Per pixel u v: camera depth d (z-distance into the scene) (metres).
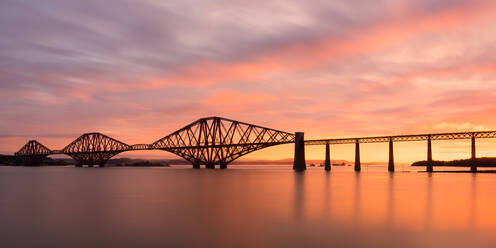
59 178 115.44
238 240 26.92
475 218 35.66
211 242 26.31
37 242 26.62
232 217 36.16
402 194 58.25
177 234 28.73
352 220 34.56
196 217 36.22
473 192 62.09
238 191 64.94
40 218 36.09
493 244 26.06
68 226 31.94
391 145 155.25
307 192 62.34
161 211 40.28
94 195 58.59
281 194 58.97
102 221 34.22
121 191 66.00
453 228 31.08
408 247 25.23
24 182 94.62
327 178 114.75
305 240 26.84
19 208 43.22
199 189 69.94
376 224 32.59
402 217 36.03
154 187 75.75
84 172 178.62
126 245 25.67
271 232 29.42
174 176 131.25
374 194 58.72
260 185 81.12
